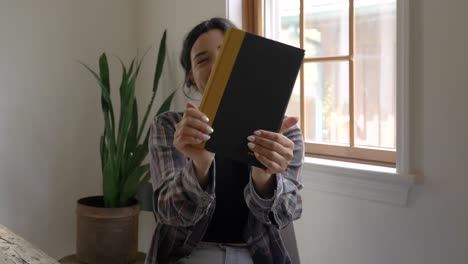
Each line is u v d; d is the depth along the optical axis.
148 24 2.55
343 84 1.86
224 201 1.25
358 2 1.80
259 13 2.08
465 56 1.36
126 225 2.17
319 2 1.91
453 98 1.40
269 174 1.11
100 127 2.54
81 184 2.49
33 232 2.34
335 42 1.88
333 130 1.90
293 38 2.01
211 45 1.27
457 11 1.37
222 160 1.25
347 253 1.71
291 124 1.07
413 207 1.52
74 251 2.49
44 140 2.35
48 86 2.35
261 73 0.99
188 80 1.44
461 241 1.41
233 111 1.00
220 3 2.10
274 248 1.24
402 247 1.55
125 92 2.20
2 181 2.24
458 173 1.40
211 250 1.23
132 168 2.23
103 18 2.51
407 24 1.46
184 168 1.12
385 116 1.75
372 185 1.61
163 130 1.30
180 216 1.13
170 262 1.24
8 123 2.24
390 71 1.73
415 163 1.50
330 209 1.75
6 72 2.22
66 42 2.39
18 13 2.24
